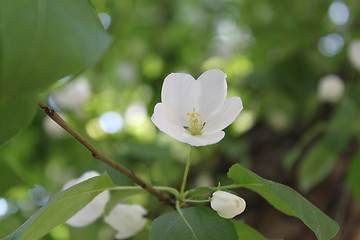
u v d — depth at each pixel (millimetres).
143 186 301
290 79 606
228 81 691
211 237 278
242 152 604
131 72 762
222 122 300
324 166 497
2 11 230
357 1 612
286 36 615
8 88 224
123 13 750
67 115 490
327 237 274
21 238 270
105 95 755
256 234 307
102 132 557
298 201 276
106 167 404
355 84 555
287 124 605
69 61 230
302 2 613
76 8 242
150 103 759
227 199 282
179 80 304
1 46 227
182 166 638
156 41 792
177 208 291
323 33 610
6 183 410
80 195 289
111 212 337
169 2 816
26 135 497
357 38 566
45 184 519
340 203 519
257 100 647
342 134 498
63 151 508
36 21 232
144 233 379
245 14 663
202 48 794
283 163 568
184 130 299
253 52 647
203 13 820
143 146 533
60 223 294
